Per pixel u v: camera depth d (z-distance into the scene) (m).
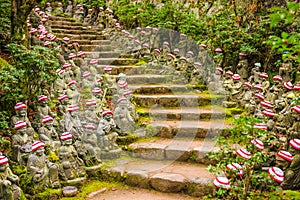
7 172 3.63
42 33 7.25
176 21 8.17
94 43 9.04
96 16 11.12
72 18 11.11
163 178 4.45
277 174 3.53
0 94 4.90
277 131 4.72
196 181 4.31
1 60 5.55
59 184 4.23
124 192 4.49
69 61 7.02
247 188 3.70
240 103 6.43
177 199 4.25
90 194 4.34
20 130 4.23
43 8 10.63
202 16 8.52
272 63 6.86
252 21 7.39
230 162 3.80
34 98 5.39
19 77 4.94
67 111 5.03
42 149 4.04
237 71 6.88
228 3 8.03
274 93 5.55
